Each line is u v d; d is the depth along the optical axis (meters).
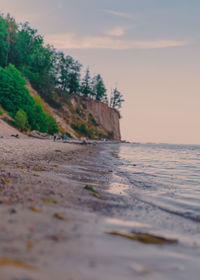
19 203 5.43
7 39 101.38
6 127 56.19
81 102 143.62
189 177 16.41
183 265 3.47
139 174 17.02
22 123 62.28
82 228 4.46
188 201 9.05
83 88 155.50
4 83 67.00
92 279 2.66
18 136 51.72
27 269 2.59
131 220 5.91
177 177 16.30
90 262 3.10
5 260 2.69
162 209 7.75
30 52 114.00
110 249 3.67
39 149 29.58
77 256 3.22
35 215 4.72
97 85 165.25
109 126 157.12
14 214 4.55
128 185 12.07
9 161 14.60
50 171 13.22
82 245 3.63
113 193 9.65
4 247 3.10
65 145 49.16
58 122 99.56
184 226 6.02
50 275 2.57
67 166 17.14
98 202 7.47
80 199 7.39
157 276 2.99
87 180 12.05
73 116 119.88
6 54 98.69
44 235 3.77
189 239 4.94
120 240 4.18
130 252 3.69
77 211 5.84
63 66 139.25
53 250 3.27
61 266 2.85
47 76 111.38
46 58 119.31
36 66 115.62
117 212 6.57
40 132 70.06
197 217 7.01
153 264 3.37
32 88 102.81
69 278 2.59
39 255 3.04
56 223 4.47
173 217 6.83
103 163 23.33
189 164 27.64
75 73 141.62
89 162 22.84
